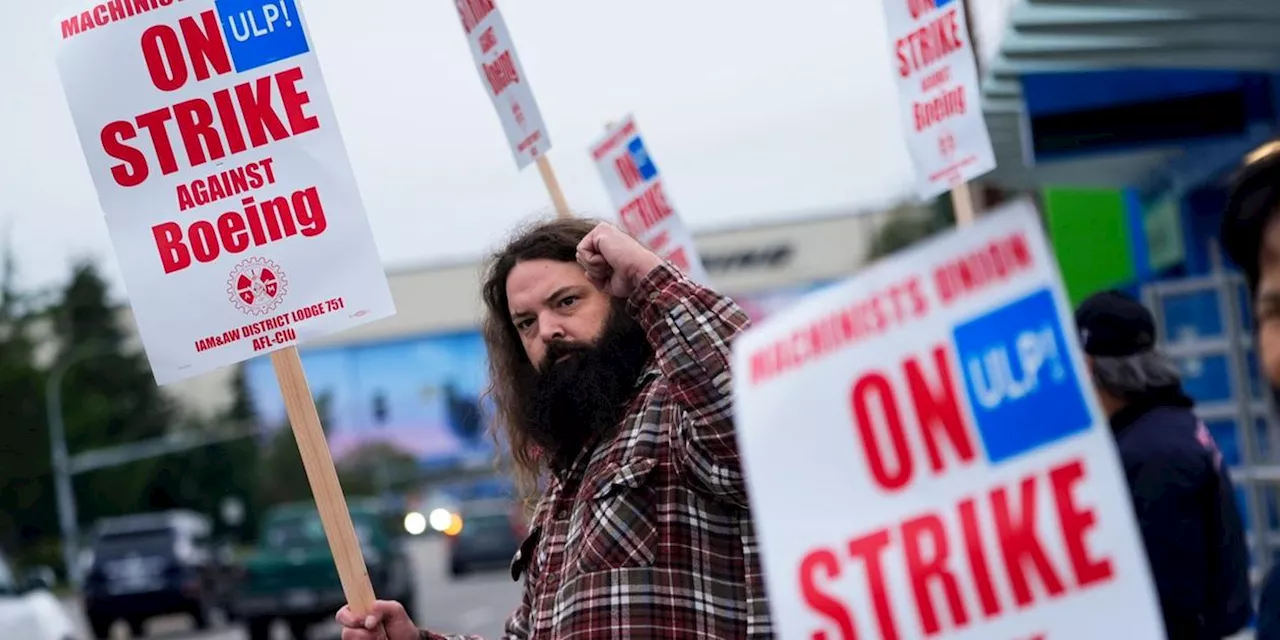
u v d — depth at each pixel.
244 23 4.03
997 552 2.08
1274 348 2.17
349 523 3.86
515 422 4.33
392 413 78.31
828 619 2.10
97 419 72.50
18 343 79.12
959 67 4.83
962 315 2.10
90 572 27.11
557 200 5.82
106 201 4.07
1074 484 2.05
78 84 4.08
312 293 3.98
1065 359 2.06
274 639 23.44
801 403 2.13
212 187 4.03
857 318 2.13
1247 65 9.63
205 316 4.02
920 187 5.04
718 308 3.43
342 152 3.99
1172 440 4.23
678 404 3.48
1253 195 2.17
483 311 4.38
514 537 39.16
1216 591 4.25
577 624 3.50
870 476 2.11
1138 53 9.47
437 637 3.91
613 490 3.54
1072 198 15.73
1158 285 10.85
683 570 3.46
